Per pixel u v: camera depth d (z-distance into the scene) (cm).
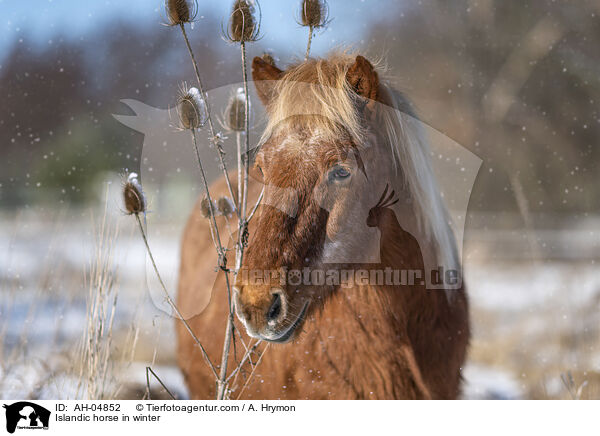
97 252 459
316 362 356
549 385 593
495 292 977
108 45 2570
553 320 739
